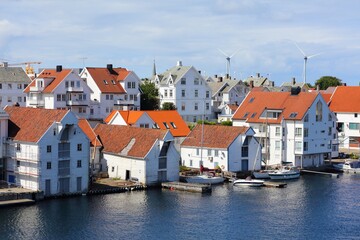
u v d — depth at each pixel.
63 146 94.31
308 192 103.19
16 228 77.12
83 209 87.25
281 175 116.06
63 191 95.00
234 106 186.25
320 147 130.38
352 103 156.50
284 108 129.00
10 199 88.88
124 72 161.50
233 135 115.94
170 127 130.38
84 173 97.25
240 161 116.56
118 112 130.25
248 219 83.88
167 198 96.06
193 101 174.50
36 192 91.06
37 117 97.06
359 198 98.25
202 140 118.94
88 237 74.38
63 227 78.12
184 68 174.38
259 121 129.62
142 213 86.00
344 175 123.50
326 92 182.88
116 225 79.69
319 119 129.75
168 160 106.69
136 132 110.50
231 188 106.00
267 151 128.62
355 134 154.75
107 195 97.31
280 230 79.06
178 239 74.38
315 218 84.94
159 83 174.50
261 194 100.88
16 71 173.25
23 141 93.31
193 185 101.56
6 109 103.00
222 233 77.31
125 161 107.38
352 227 80.75
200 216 85.06
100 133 116.31
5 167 96.75
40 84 147.38
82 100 149.25
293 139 126.50
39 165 91.50
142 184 103.69
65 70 149.00
